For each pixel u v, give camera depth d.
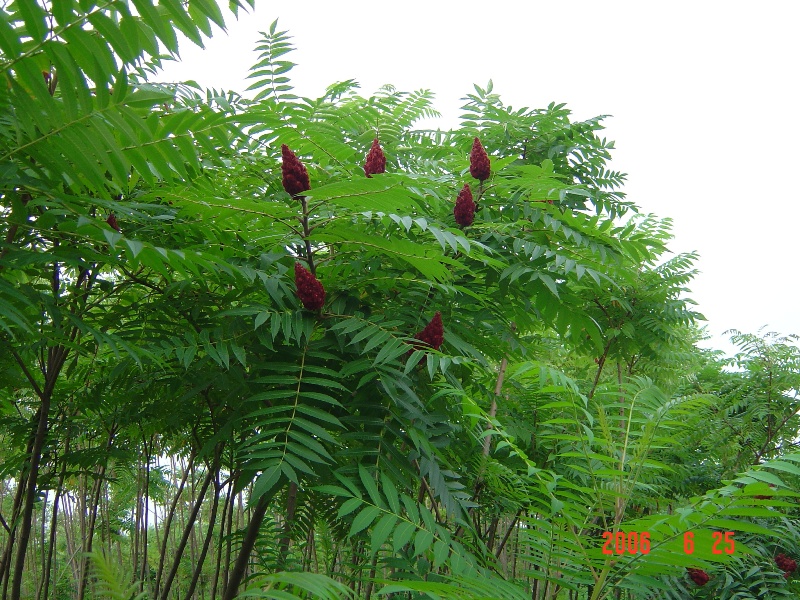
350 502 2.18
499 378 4.03
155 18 1.70
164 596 4.04
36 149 1.93
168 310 3.06
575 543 2.50
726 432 5.54
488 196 3.55
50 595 7.96
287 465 2.21
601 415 2.62
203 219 2.63
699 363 6.75
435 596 1.92
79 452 3.96
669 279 5.05
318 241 2.71
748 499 1.97
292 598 1.54
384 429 2.70
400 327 2.94
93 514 4.93
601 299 4.95
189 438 4.71
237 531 3.95
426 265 2.62
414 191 2.47
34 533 8.03
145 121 2.01
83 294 3.06
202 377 2.97
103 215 3.03
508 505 3.74
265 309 2.55
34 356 3.52
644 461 2.58
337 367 2.82
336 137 3.46
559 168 4.84
